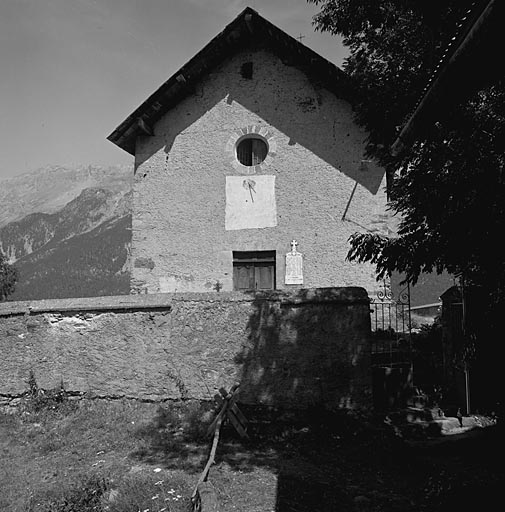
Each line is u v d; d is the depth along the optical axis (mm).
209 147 12445
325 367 7988
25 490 6129
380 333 10352
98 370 8922
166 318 8727
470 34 3727
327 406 7887
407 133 5613
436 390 9164
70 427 8062
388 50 8352
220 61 12680
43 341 9258
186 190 12383
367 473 6422
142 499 5523
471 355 7148
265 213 12008
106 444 7395
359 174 11812
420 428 7887
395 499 5656
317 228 11781
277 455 6910
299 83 12312
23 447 7578
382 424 7809
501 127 5355
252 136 12367
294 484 5938
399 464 6723
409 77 7898
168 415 8102
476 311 6977
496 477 6223
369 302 8008
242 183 12188
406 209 7191
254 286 11977
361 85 8680
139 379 8703
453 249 5668
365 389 7836
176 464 6570
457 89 4531
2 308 9492
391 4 8008
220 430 7676
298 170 12039
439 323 12117
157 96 12219
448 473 6387
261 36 12523
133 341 8828
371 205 11680
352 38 8898
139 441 7395
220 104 12555
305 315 8172
